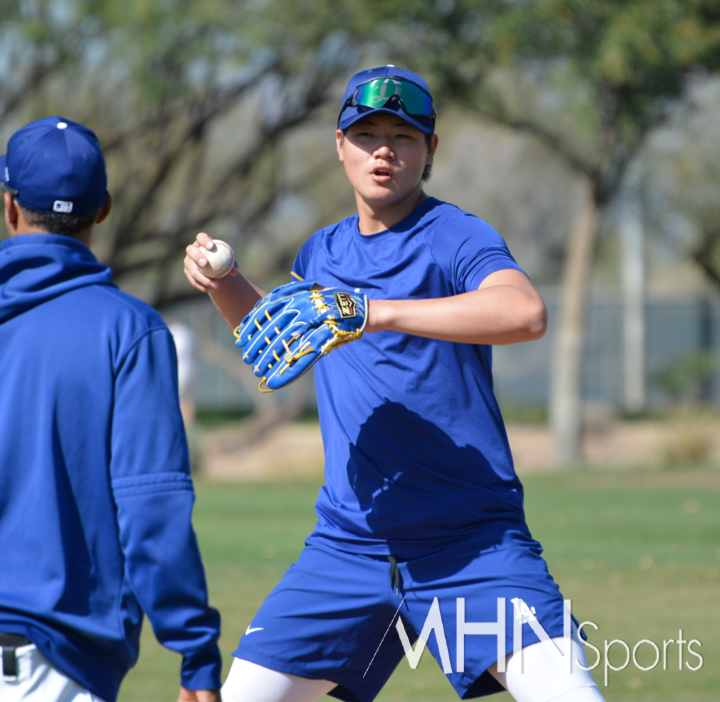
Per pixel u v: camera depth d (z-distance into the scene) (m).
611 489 42.72
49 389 7.88
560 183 101.62
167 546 7.79
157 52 52.62
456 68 53.09
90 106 59.19
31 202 8.38
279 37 52.97
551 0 46.59
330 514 10.83
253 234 74.94
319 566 10.83
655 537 31.70
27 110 57.72
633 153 57.28
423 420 10.30
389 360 10.33
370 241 10.73
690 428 61.94
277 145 68.50
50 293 8.11
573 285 61.34
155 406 7.98
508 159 97.38
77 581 7.79
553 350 104.25
